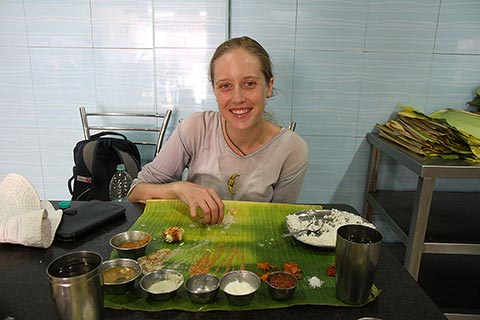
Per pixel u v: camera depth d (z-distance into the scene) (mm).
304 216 1101
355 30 1971
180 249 919
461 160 1553
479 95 1990
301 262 874
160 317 675
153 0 1960
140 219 1071
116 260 800
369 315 693
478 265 1877
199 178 1353
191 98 2092
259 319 676
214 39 2000
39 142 2217
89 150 1777
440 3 1920
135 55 2055
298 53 2008
